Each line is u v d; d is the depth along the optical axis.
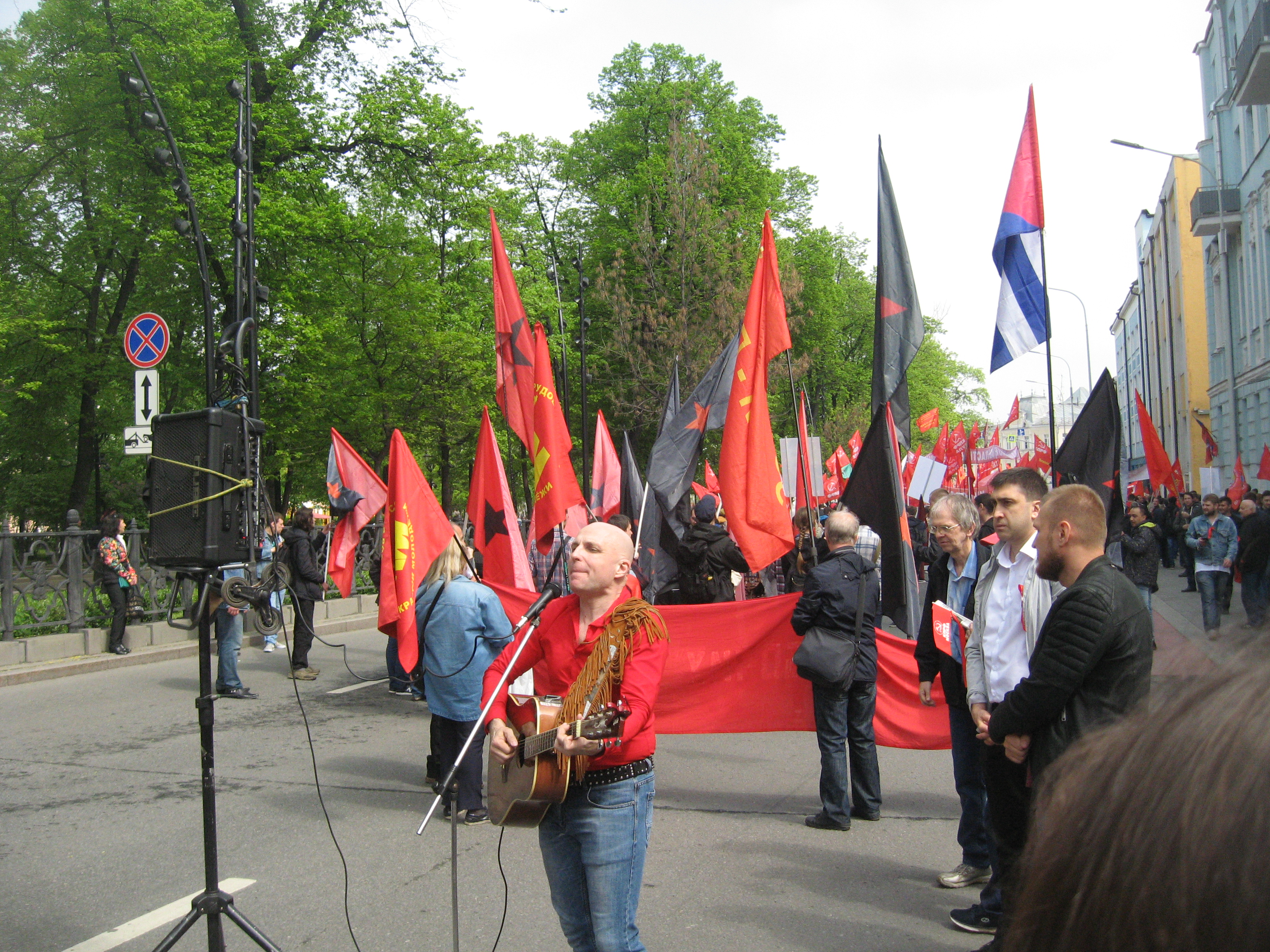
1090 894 0.65
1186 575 19.47
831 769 5.65
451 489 29.16
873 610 5.77
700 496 15.80
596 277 31.17
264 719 9.21
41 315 21.20
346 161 22.48
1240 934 0.58
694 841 5.50
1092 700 3.22
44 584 12.17
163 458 3.97
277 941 4.31
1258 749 0.61
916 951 4.07
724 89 34.34
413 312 23.80
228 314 20.28
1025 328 6.94
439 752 6.66
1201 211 30.55
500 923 4.46
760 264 6.82
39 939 4.38
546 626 3.47
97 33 19.44
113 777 7.18
